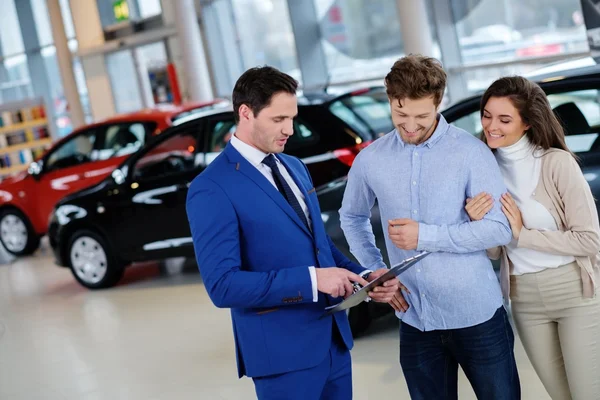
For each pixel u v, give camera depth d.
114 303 6.65
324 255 2.47
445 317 2.46
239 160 2.36
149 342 5.43
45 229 9.41
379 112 5.47
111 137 8.54
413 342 2.56
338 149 5.05
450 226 2.39
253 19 11.99
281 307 2.37
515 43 8.48
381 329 4.73
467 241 2.37
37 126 12.73
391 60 10.27
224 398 4.23
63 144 8.95
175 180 6.41
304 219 2.42
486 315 2.45
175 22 12.06
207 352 5.00
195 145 6.35
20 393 4.92
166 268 7.69
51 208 9.16
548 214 2.51
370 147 2.58
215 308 5.95
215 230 2.31
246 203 2.33
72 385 4.88
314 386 2.41
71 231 7.16
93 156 8.71
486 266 2.47
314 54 11.17
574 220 2.45
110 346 5.51
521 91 2.45
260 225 2.34
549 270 2.52
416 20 8.63
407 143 2.48
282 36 11.63
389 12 10.05
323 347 2.41
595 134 3.80
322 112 5.24
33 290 7.84
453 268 2.43
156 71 13.20
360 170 2.60
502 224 2.39
